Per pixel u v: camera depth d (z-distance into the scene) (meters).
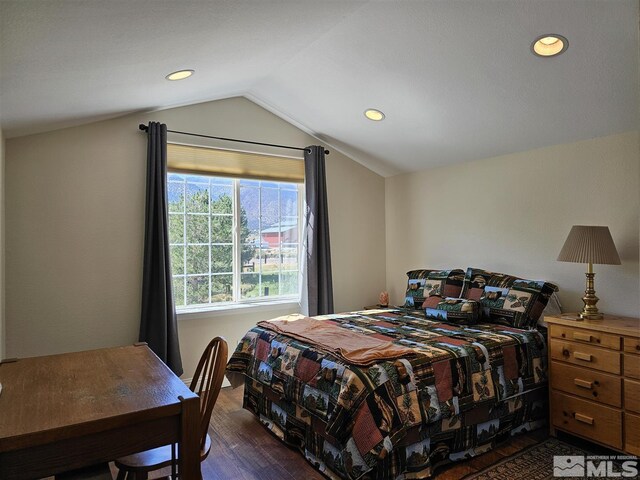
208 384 1.97
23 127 2.79
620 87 2.46
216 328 3.75
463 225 3.93
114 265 3.28
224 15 1.97
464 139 3.52
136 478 1.75
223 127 3.80
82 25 1.62
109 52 1.98
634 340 2.28
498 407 2.54
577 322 2.56
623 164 2.83
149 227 3.29
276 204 4.19
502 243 3.60
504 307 3.13
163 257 3.29
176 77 2.76
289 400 2.51
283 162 4.16
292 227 4.30
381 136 3.90
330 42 2.80
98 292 3.22
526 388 2.65
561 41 2.26
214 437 2.72
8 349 2.92
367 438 1.96
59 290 3.09
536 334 2.83
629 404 2.30
